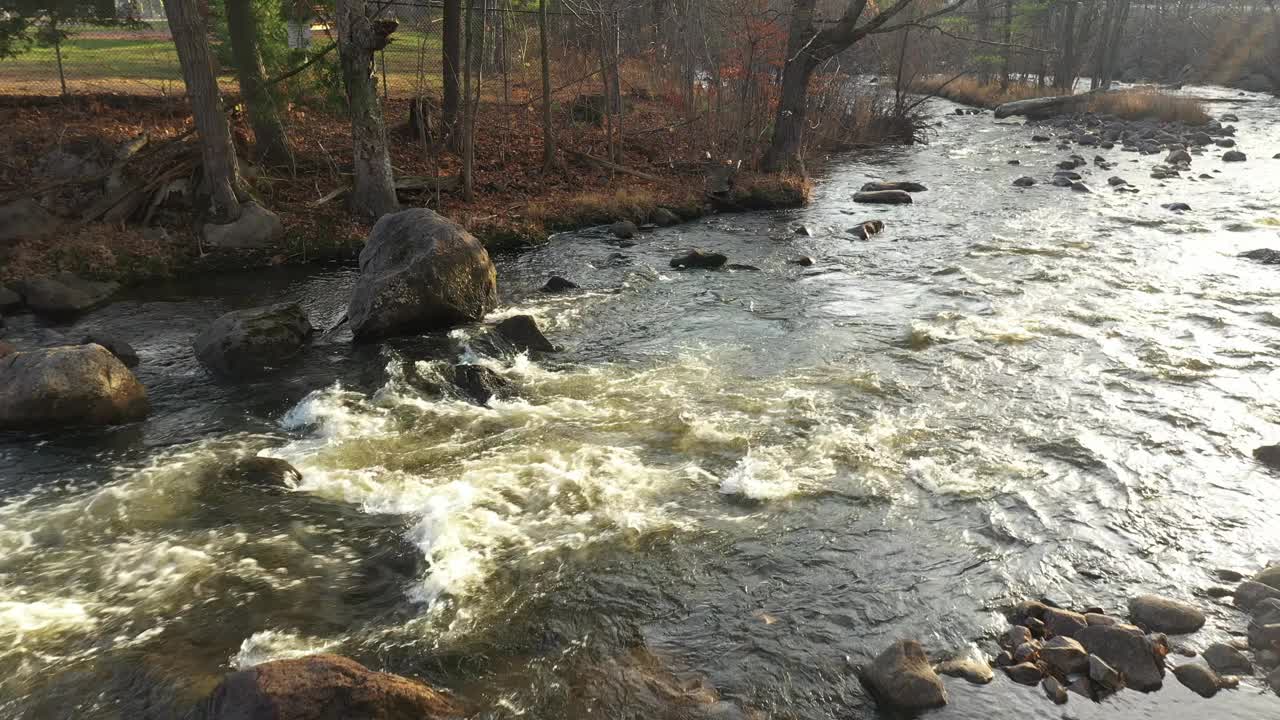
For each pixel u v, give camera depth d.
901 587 6.77
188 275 15.67
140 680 5.83
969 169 27.72
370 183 18.19
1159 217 20.00
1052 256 16.75
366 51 17.53
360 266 13.50
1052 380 10.78
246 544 7.48
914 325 12.87
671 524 7.68
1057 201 22.28
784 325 13.09
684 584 6.84
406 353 11.85
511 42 34.88
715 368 11.39
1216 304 13.55
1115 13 51.47
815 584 6.82
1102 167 27.17
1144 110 38.75
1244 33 59.03
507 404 10.27
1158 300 13.85
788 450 9.04
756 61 26.88
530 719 5.44
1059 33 53.31
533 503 8.05
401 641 6.20
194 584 6.93
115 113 21.02
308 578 7.00
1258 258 16.11
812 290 14.91
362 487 8.42
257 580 6.98
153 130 19.89
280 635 6.29
